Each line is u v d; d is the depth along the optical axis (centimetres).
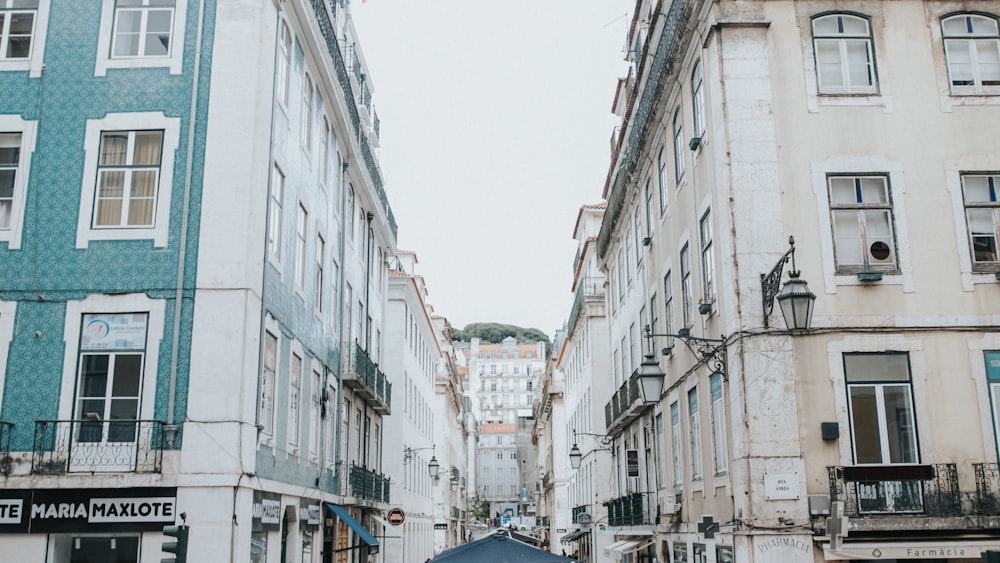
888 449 1146
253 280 1247
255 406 1238
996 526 1107
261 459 1286
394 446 3012
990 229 1229
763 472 1125
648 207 1947
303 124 1586
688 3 1375
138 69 1298
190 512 1140
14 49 1310
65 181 1259
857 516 1107
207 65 1300
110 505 1141
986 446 1148
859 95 1255
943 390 1164
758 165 1227
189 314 1211
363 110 2400
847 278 1193
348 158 2038
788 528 1102
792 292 1036
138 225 1246
